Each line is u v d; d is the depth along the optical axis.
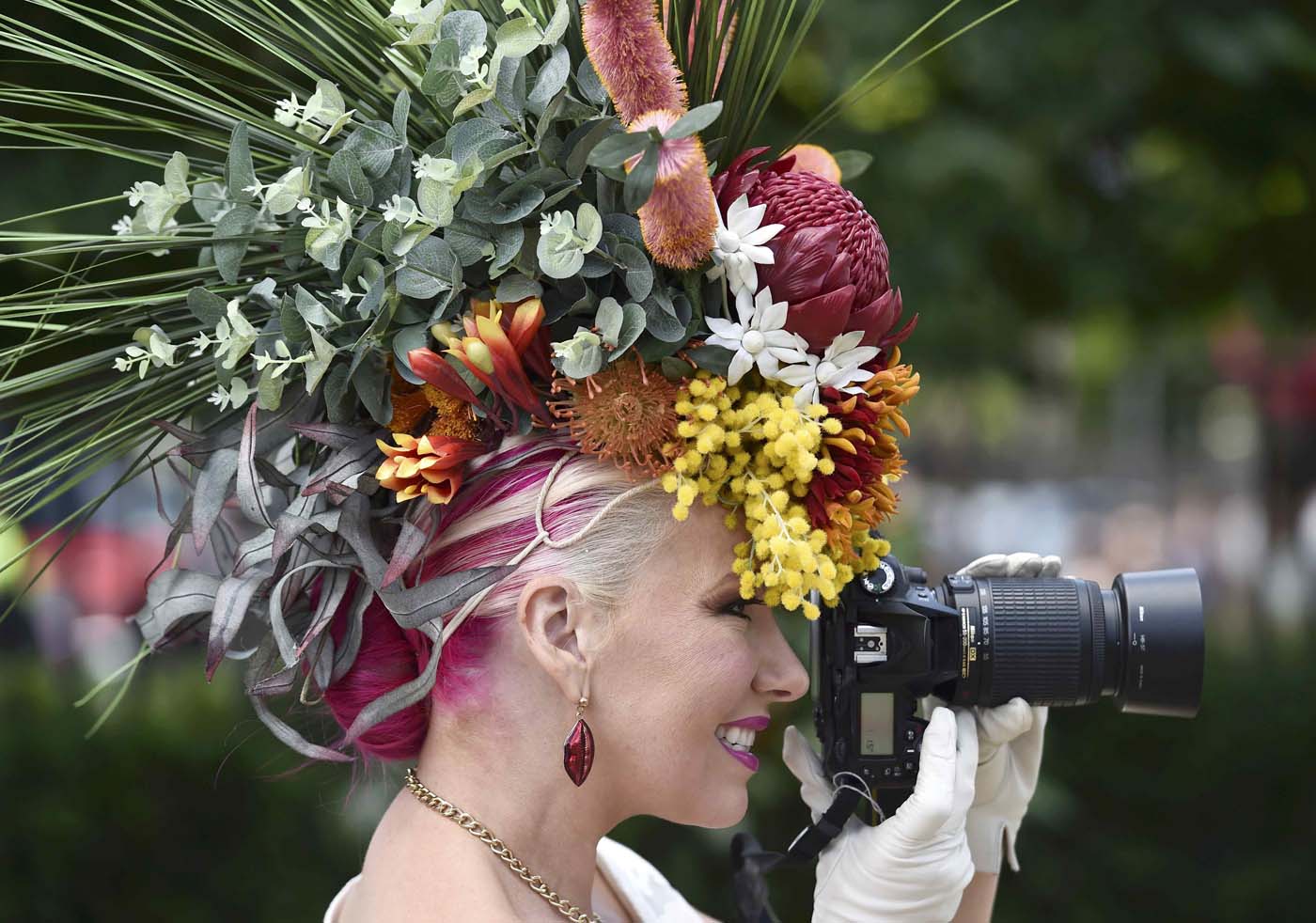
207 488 2.12
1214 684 7.56
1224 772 7.16
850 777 2.38
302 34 2.16
